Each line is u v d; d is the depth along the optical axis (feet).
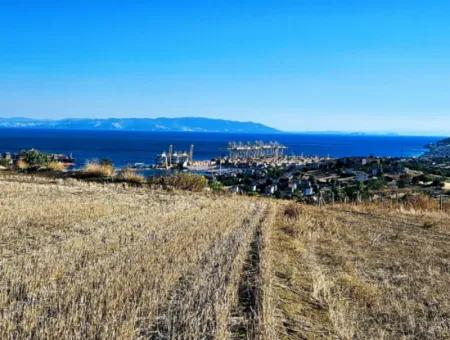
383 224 77.15
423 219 89.04
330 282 35.86
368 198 121.80
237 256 37.24
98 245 37.68
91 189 82.43
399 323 29.01
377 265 45.03
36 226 44.68
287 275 36.22
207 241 42.70
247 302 27.86
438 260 49.42
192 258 35.53
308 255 46.44
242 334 23.36
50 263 30.73
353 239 59.16
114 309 23.30
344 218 81.05
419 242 60.85
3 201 56.95
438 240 63.98
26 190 70.95
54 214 51.03
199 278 30.14
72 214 52.16
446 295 35.94
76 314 21.57
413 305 32.81
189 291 27.30
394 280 39.52
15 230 41.93
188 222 53.21
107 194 76.59
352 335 25.64
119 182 104.68
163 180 109.40
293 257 44.27
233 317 25.11
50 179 94.02
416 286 37.93
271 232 55.62
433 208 105.50
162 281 28.55
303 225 64.34
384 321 29.27
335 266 43.01
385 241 59.82
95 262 32.22
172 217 56.18
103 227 46.26
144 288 26.61
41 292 25.20
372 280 38.93
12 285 25.70
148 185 103.40
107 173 109.40
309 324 26.73
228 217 61.05
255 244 45.73
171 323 23.00
